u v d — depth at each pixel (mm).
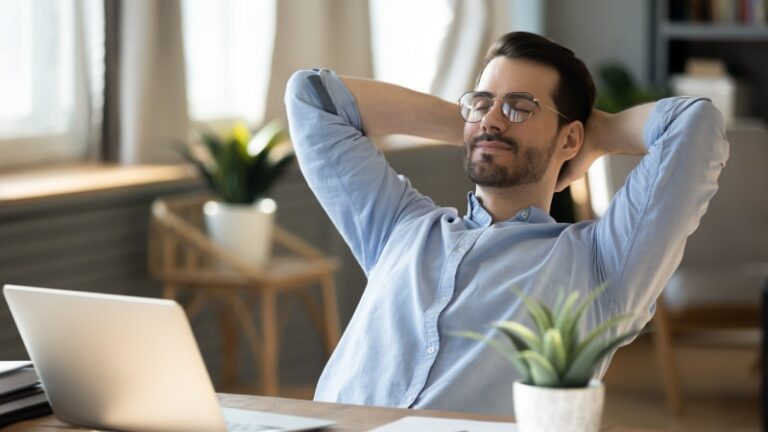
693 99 2527
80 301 1947
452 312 2398
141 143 5387
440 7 7609
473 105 2561
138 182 4949
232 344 5516
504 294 2396
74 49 5312
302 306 6070
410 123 2750
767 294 4676
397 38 7512
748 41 7887
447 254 2486
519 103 2521
